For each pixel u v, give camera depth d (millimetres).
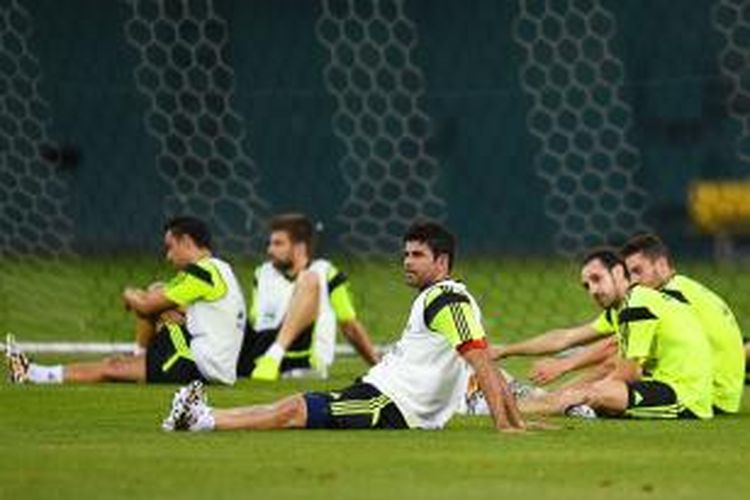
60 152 68750
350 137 72938
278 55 72375
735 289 69312
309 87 72750
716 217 74562
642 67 74000
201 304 42812
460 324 32656
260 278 45219
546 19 73938
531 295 65750
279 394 41219
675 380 36219
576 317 60812
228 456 29625
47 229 68562
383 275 69500
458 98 74688
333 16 72375
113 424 34594
